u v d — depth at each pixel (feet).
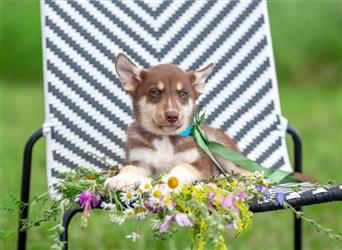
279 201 10.90
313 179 12.56
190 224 10.19
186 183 10.97
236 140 14.44
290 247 17.39
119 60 12.78
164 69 12.75
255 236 17.89
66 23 14.73
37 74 39.86
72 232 17.62
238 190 10.96
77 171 12.63
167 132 12.37
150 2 15.11
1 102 34.22
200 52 14.88
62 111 14.24
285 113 32.12
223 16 15.12
